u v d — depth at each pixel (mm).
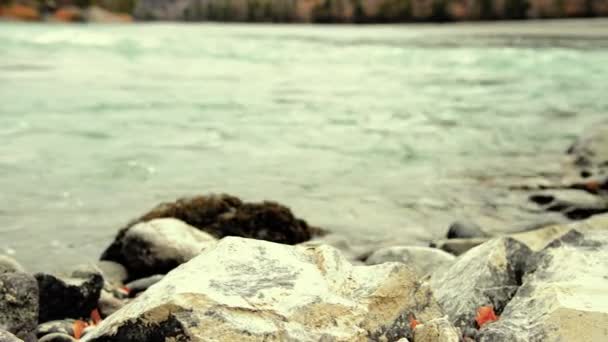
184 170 9641
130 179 9148
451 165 10055
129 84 18297
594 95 16359
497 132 12375
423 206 8156
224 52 28234
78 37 34000
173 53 27516
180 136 11859
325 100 15938
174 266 5797
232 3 85438
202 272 3244
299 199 8383
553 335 3135
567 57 23953
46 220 7477
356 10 74562
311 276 3342
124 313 3115
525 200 8375
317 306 3086
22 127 12305
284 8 79688
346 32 46219
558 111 14367
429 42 32875
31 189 8617
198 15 88688
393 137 11977
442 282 4391
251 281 3203
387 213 7898
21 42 30172
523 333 3230
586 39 32344
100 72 20812
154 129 12430
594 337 3084
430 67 22625
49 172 9406
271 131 12422
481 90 17391
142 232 5977
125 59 24875
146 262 5855
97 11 83000
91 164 9867
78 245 6762
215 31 48188
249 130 12484
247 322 2922
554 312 3242
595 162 9797
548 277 3850
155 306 2953
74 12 80625
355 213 7895
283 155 10625
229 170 9688
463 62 23703
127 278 5914
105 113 13906
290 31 48594
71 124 12680
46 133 11852
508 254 4254
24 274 4051
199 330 2857
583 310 3217
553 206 8062
